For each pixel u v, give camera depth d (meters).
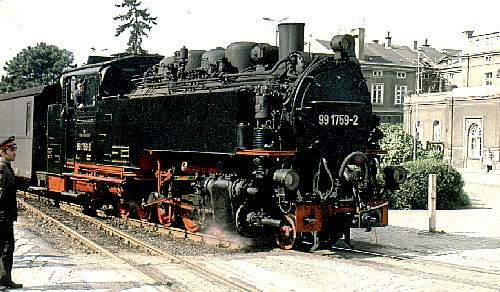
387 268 9.57
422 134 52.50
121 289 7.92
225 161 11.69
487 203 22.41
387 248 11.96
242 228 11.10
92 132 15.76
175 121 12.59
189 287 8.12
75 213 16.59
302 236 11.61
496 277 9.10
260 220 10.98
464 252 11.56
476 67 54.56
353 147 11.59
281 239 11.34
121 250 11.28
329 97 11.27
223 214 11.31
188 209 12.48
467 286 8.41
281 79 11.30
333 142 11.32
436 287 8.30
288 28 11.78
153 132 13.30
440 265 10.03
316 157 11.25
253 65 12.23
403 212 18.92
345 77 11.54
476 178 36.56
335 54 11.62
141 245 11.48
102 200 16.09
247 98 11.12
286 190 10.86
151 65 16.53
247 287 8.08
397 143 22.38
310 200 10.93
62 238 12.53
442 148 49.41
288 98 10.93
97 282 8.30
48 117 18.23
